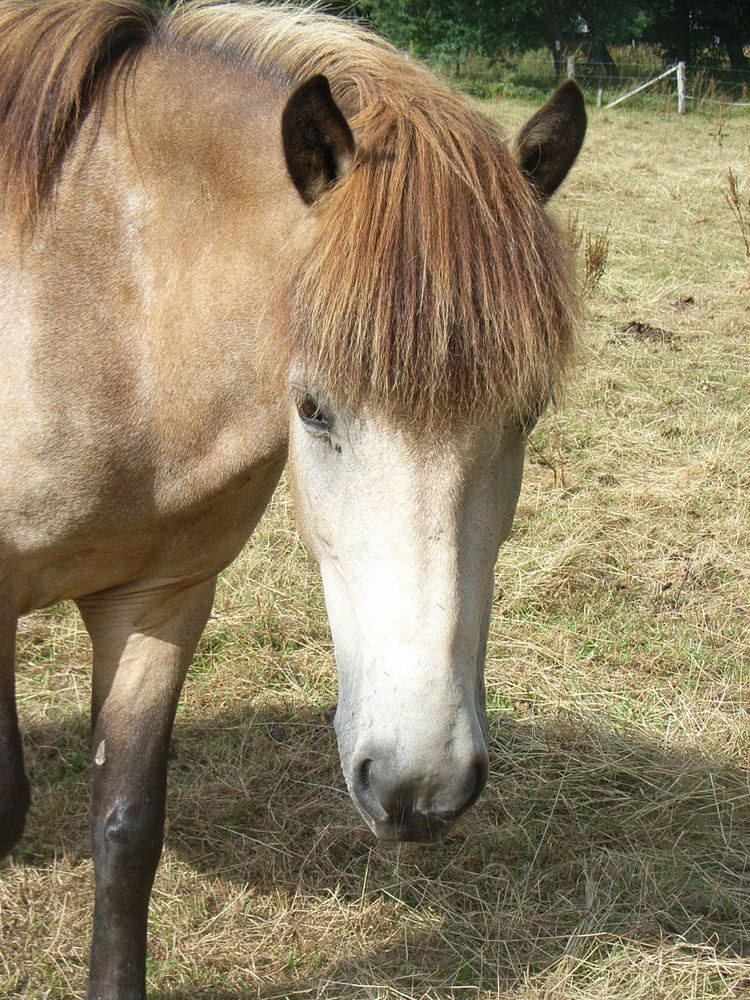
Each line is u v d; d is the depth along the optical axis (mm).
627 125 12805
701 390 4871
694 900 2295
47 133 1713
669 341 5402
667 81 16828
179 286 1681
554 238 1473
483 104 13523
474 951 2141
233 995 2031
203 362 1692
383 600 1389
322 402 1434
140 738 1927
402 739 1334
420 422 1367
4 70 1748
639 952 2129
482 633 1601
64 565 1841
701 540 3719
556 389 1535
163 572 1913
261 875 2348
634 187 8711
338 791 2613
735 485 4043
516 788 2609
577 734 2807
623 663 3111
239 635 3143
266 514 3727
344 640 1513
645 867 2365
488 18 16594
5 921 2170
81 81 1724
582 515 3762
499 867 2377
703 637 3227
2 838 1778
